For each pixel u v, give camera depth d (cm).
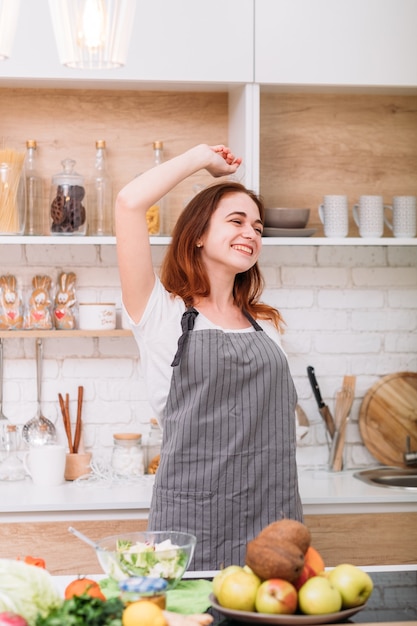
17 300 342
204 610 154
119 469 341
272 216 331
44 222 354
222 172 256
